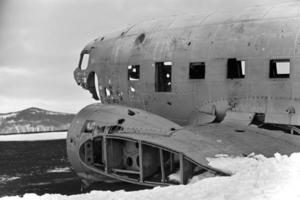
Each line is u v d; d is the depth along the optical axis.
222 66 13.19
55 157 27.80
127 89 16.22
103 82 17.31
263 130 11.82
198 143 10.55
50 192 15.98
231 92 13.04
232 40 13.03
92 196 8.98
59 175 20.00
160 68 15.21
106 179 13.59
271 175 8.36
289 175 8.22
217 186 8.42
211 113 13.55
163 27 15.43
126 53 16.17
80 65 18.95
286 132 12.12
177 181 10.51
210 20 14.12
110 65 16.83
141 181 11.27
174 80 14.45
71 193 15.59
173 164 10.91
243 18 13.20
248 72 12.62
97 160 13.31
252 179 8.40
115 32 17.72
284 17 12.32
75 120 13.98
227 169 9.21
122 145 12.57
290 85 11.88
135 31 16.48
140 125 12.04
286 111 11.96
